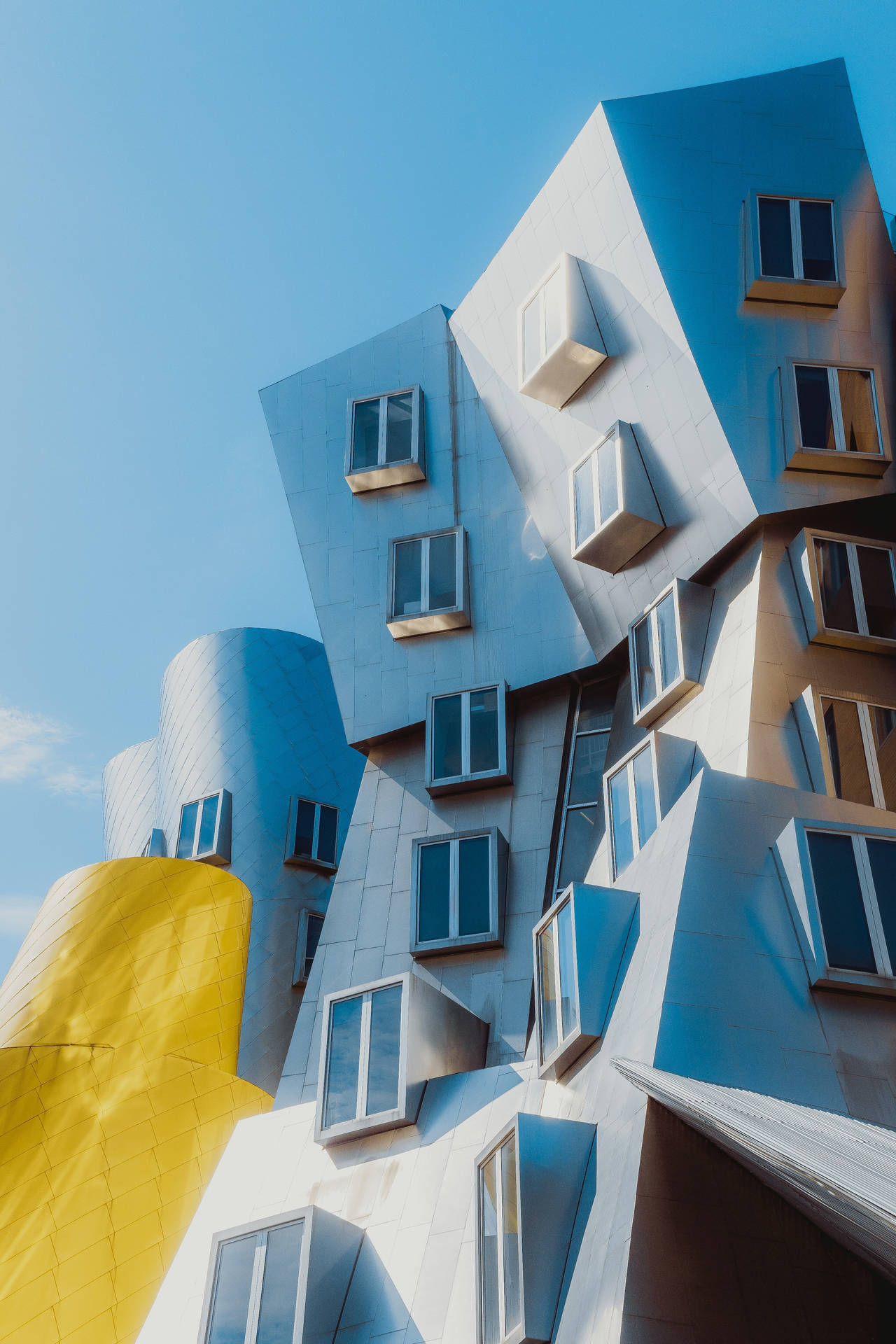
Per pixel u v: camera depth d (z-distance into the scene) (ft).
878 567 66.85
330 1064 65.82
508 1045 69.82
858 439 69.21
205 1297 57.67
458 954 75.10
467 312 93.15
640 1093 45.78
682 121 78.07
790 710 62.08
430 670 86.02
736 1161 43.80
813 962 48.93
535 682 82.58
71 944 81.46
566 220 82.23
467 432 91.91
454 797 81.76
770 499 68.13
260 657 127.24
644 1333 39.19
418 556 88.84
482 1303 49.96
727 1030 46.83
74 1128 73.05
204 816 113.09
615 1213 43.52
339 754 121.60
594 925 55.52
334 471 94.99
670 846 54.44
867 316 73.46
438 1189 58.08
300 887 110.11
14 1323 66.85
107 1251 69.51
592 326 78.89
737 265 74.43
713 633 68.85
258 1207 63.93
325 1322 55.57
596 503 76.69
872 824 54.39
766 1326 40.14
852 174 76.59
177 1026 79.46
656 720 71.26
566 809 78.38
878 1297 41.42
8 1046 76.33
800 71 79.61
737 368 71.46
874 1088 46.21
